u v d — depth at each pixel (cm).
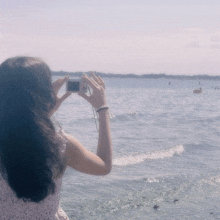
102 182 901
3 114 121
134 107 4403
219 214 687
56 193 134
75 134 1864
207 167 1130
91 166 142
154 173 1026
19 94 122
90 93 161
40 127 122
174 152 1372
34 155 119
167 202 760
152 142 1667
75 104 4603
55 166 128
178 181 935
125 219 655
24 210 127
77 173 979
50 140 124
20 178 120
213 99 7000
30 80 125
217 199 787
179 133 2025
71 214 666
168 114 3434
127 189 850
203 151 1446
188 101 6084
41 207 130
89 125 2317
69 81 159
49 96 130
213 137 1883
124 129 2166
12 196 125
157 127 2319
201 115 3431
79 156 139
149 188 863
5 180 124
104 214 677
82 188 839
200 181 930
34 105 123
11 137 119
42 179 122
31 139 120
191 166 1143
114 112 3581
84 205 720
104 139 151
